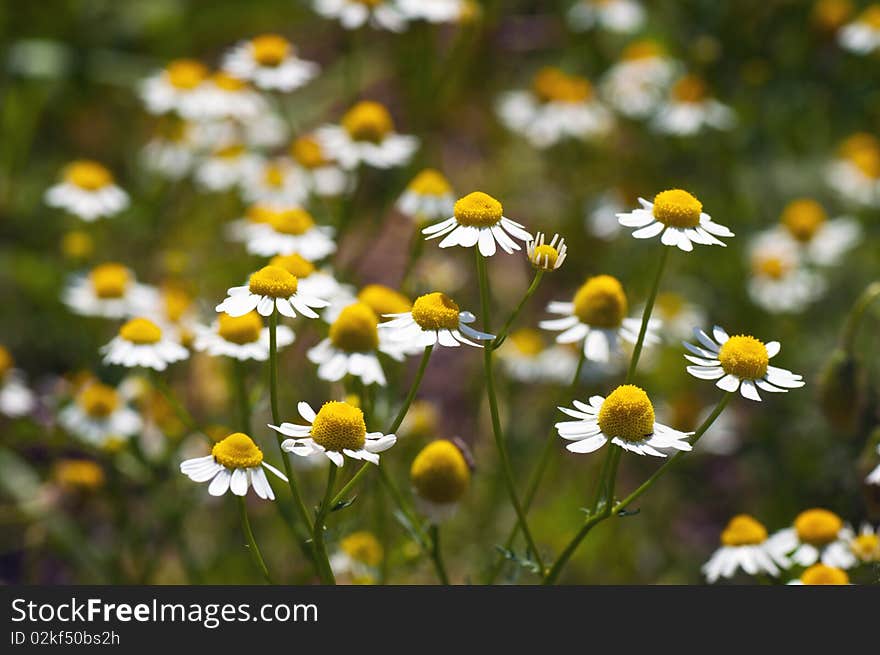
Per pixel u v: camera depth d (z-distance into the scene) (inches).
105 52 296.2
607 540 211.6
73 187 219.1
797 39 274.1
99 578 190.1
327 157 211.6
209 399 214.5
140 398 187.8
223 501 206.4
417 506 130.6
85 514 201.0
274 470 112.4
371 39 313.3
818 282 245.8
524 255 272.1
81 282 197.2
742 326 247.3
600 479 117.9
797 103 270.2
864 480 139.3
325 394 199.2
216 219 266.5
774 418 222.5
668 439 111.2
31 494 200.7
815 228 248.7
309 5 319.3
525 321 257.1
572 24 283.3
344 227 202.2
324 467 184.5
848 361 152.3
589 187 279.9
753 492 221.9
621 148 285.7
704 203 265.9
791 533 144.8
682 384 238.7
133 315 189.9
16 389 195.5
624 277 257.0
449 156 300.8
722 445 219.6
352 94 229.6
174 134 248.7
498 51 302.8
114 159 293.1
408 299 177.6
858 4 273.7
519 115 265.7
